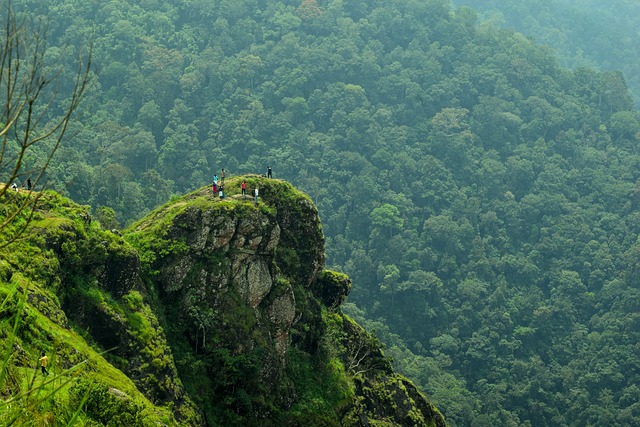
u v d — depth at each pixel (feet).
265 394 149.79
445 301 440.45
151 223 158.51
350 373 174.40
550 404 389.39
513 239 494.59
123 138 437.99
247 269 154.92
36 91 38.45
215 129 490.90
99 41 499.10
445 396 362.94
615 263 474.08
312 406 157.38
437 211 498.28
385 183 496.64
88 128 431.84
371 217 470.39
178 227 152.56
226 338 147.84
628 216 505.25
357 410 166.61
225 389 145.79
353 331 183.42
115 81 493.77
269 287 156.87
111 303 132.46
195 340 146.30
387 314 435.53
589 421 378.94
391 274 436.35
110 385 108.47
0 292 97.45
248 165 480.64
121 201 344.90
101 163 409.08
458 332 426.92
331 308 180.24
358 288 439.63
